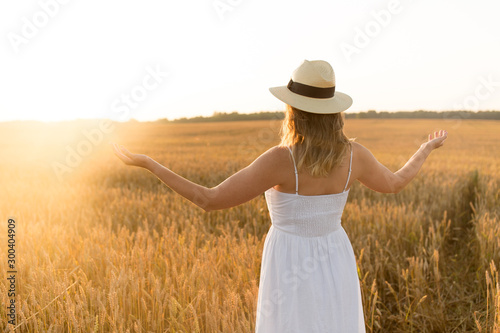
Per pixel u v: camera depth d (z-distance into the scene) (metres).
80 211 5.93
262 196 6.52
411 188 7.96
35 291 2.79
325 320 1.86
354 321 1.95
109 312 2.60
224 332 2.32
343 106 1.80
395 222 5.09
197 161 13.66
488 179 8.61
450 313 3.77
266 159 1.75
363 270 3.89
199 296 2.60
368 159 1.92
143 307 2.64
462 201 6.84
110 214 5.69
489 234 4.46
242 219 5.79
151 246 3.47
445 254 5.09
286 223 1.86
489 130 29.75
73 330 2.45
